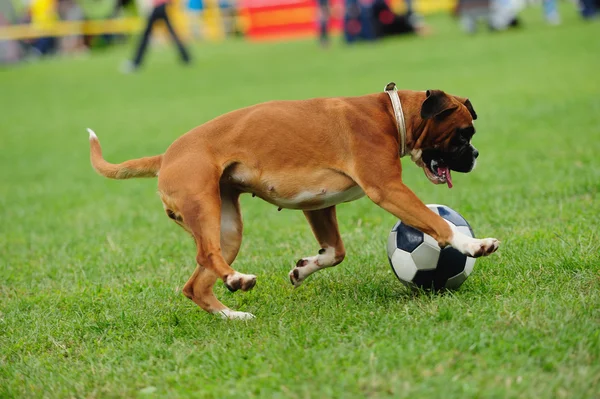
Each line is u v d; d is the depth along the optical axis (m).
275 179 7.92
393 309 7.53
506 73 27.19
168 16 39.47
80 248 11.83
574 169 13.28
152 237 12.17
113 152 20.28
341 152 7.83
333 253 8.65
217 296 8.74
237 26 54.94
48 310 8.86
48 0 48.44
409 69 30.84
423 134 8.10
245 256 10.43
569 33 36.78
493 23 41.09
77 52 49.00
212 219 7.61
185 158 7.81
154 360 6.96
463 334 6.42
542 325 6.52
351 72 31.78
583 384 5.50
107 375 6.71
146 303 8.70
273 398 5.72
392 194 7.65
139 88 33.50
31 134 25.14
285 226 11.98
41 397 6.47
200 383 6.27
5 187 17.72
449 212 8.13
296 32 52.03
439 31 44.56
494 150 15.91
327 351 6.43
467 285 8.12
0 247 12.38
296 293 8.58
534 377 5.68
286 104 8.10
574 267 8.13
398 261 8.04
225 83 32.59
